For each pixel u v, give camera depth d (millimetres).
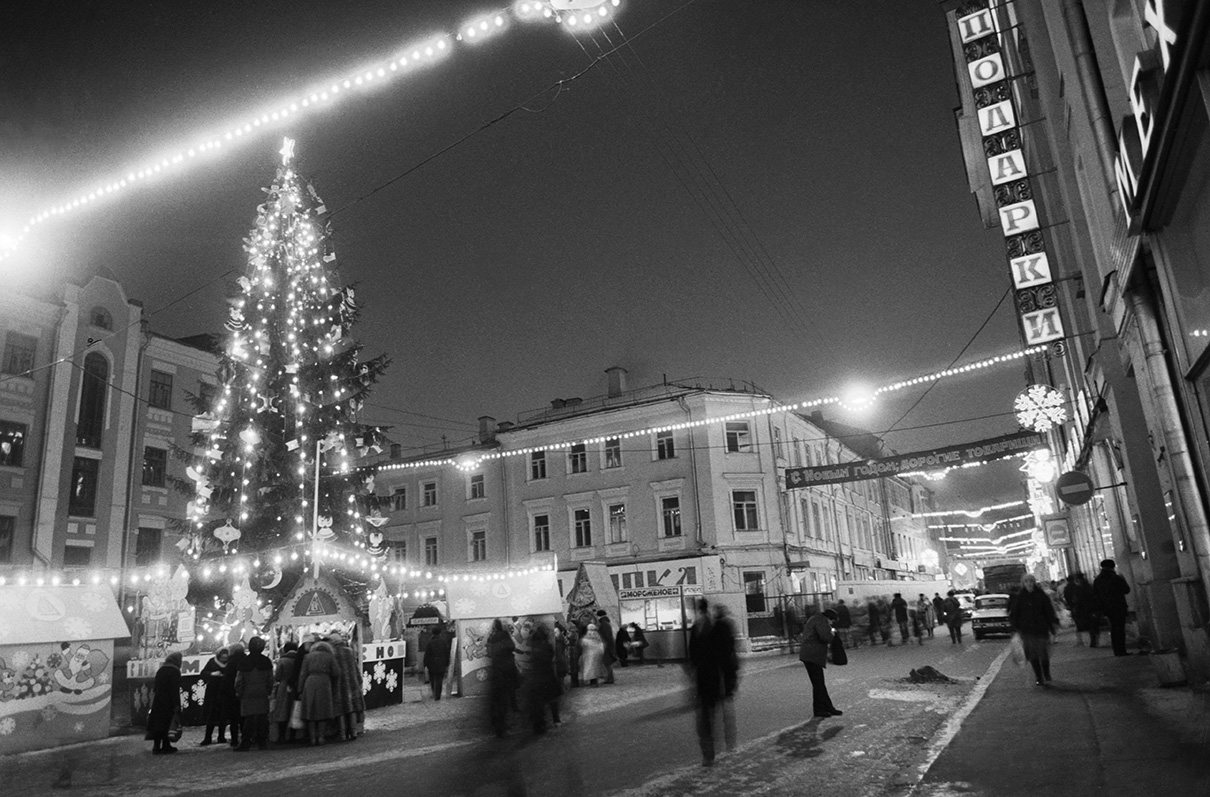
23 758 12945
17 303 28812
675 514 40156
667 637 30031
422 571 20109
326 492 21156
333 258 22281
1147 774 6250
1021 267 17828
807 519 44469
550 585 21625
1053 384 31406
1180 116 6910
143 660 17016
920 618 34031
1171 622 14055
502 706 8352
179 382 34250
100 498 30359
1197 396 9227
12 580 16250
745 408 41062
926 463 29922
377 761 10812
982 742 8289
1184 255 8617
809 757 8828
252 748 12969
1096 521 26562
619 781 8172
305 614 16719
